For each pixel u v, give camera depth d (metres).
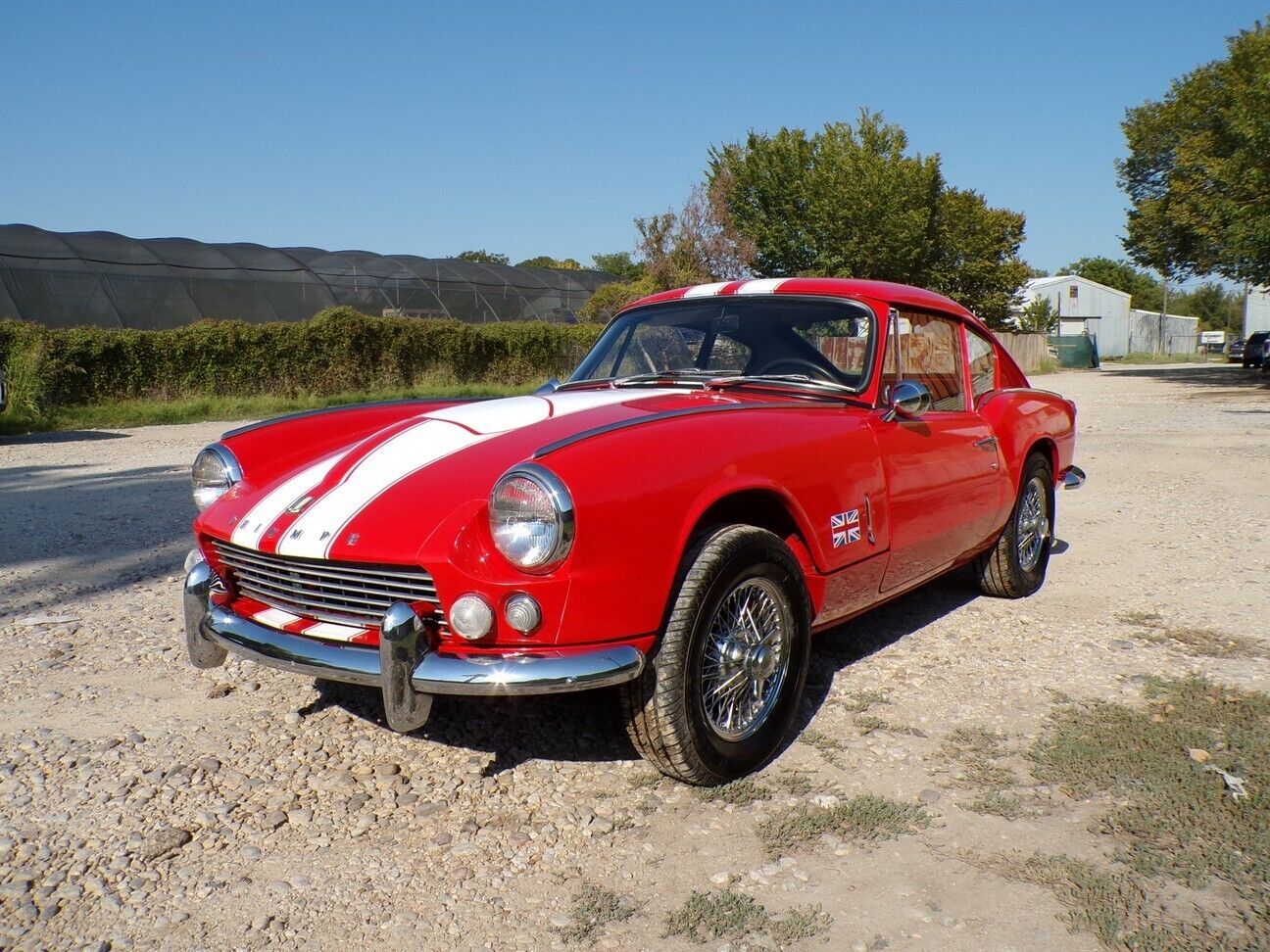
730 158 35.00
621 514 2.63
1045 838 2.66
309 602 2.97
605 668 2.63
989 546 4.66
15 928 2.33
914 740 3.29
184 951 2.25
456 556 2.62
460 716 3.55
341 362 22.47
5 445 13.74
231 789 3.01
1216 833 2.66
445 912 2.38
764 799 2.91
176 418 18.00
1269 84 22.58
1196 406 17.72
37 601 5.05
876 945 2.22
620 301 29.56
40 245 25.44
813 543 3.21
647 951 2.23
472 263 35.97
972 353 4.54
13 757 3.22
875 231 33.62
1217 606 4.76
